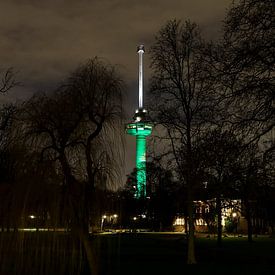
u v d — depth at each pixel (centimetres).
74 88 2066
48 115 2005
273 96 1309
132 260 3694
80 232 1981
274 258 3997
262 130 1337
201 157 1597
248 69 1348
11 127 2080
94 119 2053
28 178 2000
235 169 1444
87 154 2025
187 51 3447
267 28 1316
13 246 1980
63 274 1969
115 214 2181
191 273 2970
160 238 7588
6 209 2012
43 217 2005
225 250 5028
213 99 1430
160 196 7988
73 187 2005
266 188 1455
